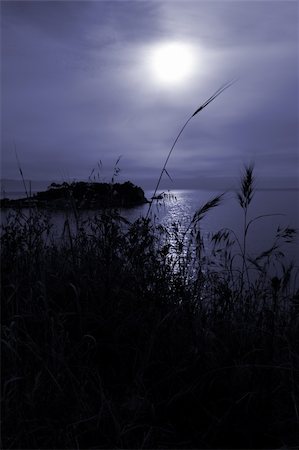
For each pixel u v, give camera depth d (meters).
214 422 2.34
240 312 3.30
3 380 2.36
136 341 2.89
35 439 2.16
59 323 2.66
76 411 2.29
